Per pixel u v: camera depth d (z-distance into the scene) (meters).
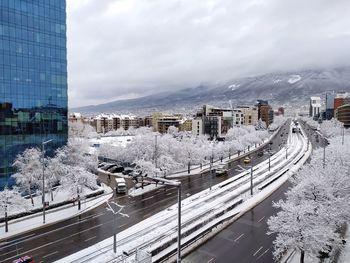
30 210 55.41
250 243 43.81
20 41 68.69
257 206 61.47
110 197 67.56
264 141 195.38
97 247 41.50
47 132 74.44
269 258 39.34
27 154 64.06
